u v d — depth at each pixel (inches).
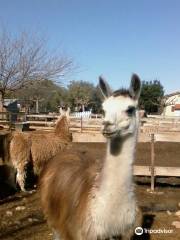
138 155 538.6
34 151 336.2
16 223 240.5
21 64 917.2
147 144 668.7
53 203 173.6
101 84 152.4
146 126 850.8
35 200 300.0
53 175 181.6
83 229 149.0
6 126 736.3
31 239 214.8
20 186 330.6
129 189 142.1
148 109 2304.4
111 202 140.9
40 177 201.3
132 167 142.9
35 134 344.8
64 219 161.0
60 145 349.7
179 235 229.3
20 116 939.3
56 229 173.6
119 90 147.9
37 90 1042.7
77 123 877.8
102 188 143.3
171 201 307.7
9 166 343.9
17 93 1032.8
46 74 941.8
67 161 184.5
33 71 1145.4
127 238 151.6
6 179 354.3
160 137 391.9
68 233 160.4
